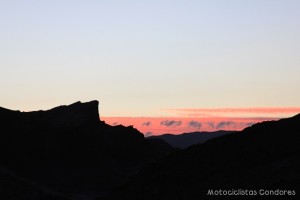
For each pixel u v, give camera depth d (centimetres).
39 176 13600
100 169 15275
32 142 14700
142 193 7219
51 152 15012
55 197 10162
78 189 13388
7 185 9994
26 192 10025
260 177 6031
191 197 6331
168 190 6881
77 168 14938
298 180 5600
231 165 6725
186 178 6944
